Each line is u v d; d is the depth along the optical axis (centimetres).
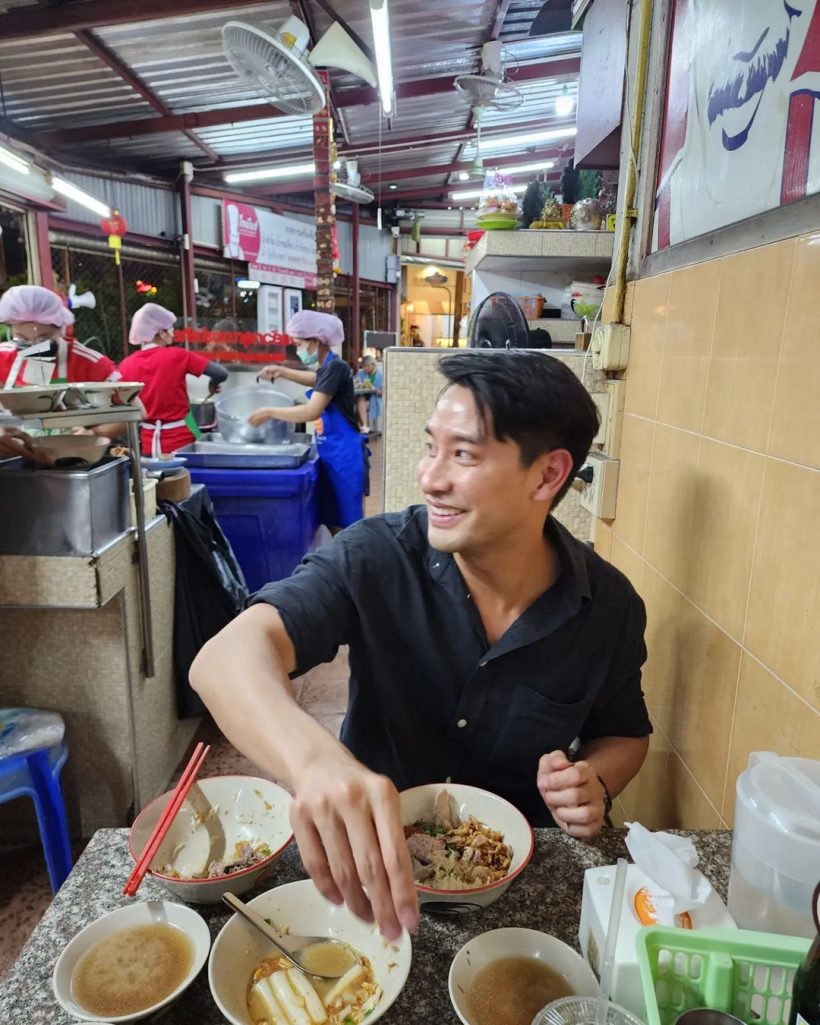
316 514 370
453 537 87
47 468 160
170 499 221
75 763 189
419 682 102
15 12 381
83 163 618
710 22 113
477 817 87
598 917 64
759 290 95
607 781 103
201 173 739
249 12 417
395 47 519
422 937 70
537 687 99
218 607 227
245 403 375
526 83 615
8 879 180
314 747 61
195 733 251
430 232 1130
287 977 65
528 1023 60
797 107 86
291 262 876
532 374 83
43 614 179
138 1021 61
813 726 79
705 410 112
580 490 177
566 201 330
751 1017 55
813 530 80
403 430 184
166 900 75
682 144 126
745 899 63
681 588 121
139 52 454
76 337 620
